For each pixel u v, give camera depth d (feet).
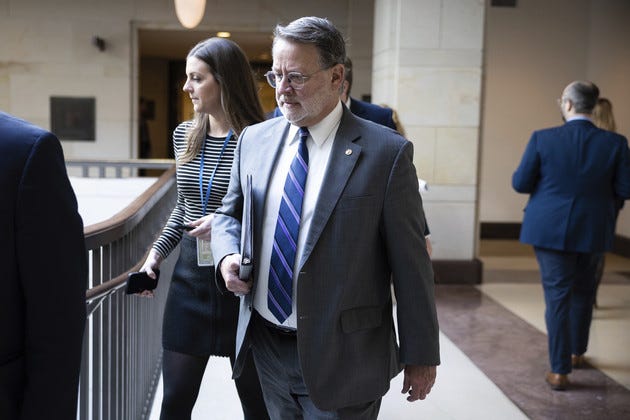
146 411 12.42
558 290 14.24
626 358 16.47
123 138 33.71
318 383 6.40
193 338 8.79
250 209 6.69
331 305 6.39
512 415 12.95
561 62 34.58
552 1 34.32
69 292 4.64
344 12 33.47
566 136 14.12
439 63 23.56
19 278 4.59
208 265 8.61
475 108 23.76
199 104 8.65
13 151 4.52
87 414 8.04
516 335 18.11
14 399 4.67
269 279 6.68
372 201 6.42
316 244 6.38
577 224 13.91
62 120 33.35
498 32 34.32
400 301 6.57
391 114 10.49
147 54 50.01
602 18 32.96
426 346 6.53
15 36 32.86
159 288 14.62
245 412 9.20
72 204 4.73
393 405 13.26
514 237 35.42
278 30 6.40
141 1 33.09
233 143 8.74
